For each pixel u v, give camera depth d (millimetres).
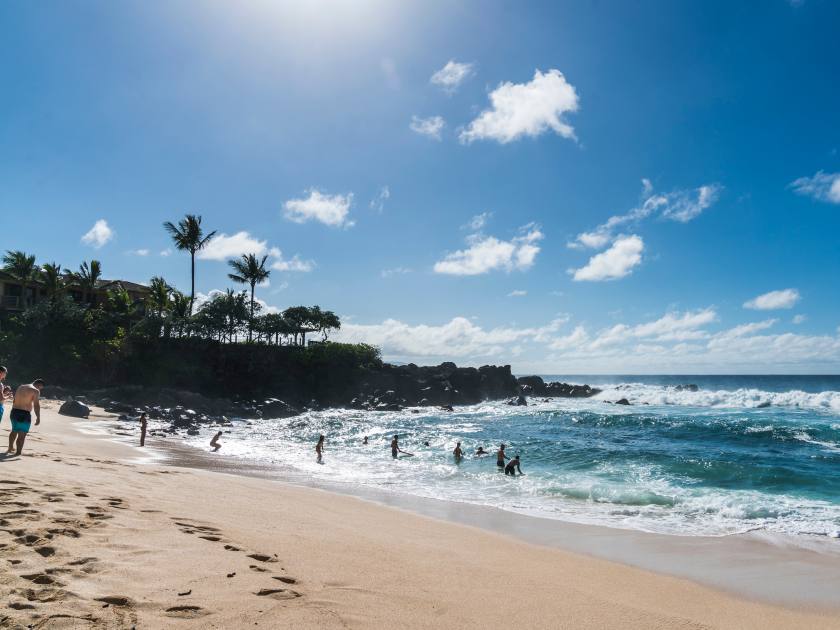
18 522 5828
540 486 16844
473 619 5113
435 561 7406
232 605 4477
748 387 115125
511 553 8914
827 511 13516
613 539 10672
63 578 4508
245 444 26516
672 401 56125
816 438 27156
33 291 58000
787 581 8180
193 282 58750
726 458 21703
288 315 63719
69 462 11398
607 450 24328
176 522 7105
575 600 6211
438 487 16594
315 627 4285
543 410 48625
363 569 6324
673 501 14727
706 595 7367
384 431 34375
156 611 4125
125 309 56781
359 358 59938
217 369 54344
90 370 49688
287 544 6992
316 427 36719
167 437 27047
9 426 17344
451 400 57812
